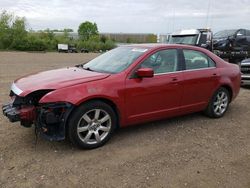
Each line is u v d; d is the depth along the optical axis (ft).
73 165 13.76
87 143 15.31
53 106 14.30
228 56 52.95
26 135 16.94
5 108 15.64
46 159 14.25
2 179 12.46
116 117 16.35
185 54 19.07
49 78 16.01
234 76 21.63
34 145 15.71
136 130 18.37
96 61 19.29
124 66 16.87
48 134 14.82
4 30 196.95
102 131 15.92
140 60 16.97
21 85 15.66
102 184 12.29
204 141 16.97
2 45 198.29
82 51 204.03
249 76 32.27
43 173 13.01
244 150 15.93
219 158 14.88
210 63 20.47
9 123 18.79
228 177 13.08
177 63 18.56
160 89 17.40
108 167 13.67
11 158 14.24
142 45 19.03
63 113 14.49
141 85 16.63
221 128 19.21
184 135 17.78
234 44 52.95
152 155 14.98
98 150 15.44
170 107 18.28
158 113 17.79
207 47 52.26
